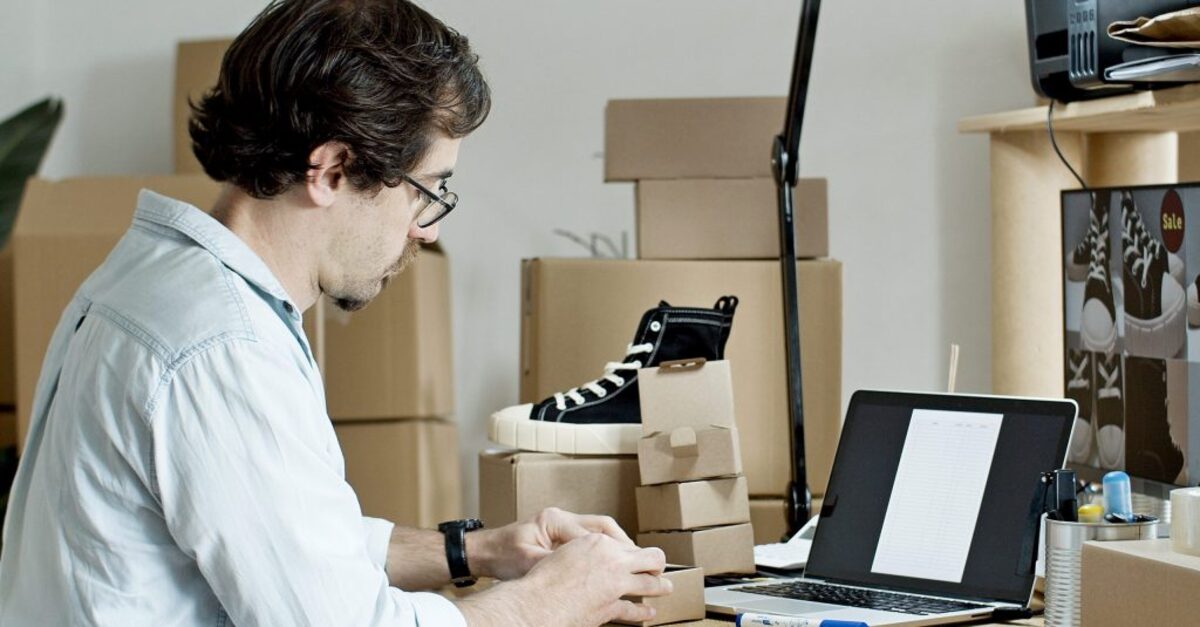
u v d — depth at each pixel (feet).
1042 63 5.03
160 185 7.27
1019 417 4.41
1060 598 3.67
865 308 8.14
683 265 6.08
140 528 3.11
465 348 8.56
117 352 3.12
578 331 6.07
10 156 7.55
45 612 3.15
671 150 6.29
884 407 4.72
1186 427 4.33
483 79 3.64
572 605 3.65
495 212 8.51
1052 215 5.70
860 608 4.05
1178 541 3.22
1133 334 4.64
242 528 3.05
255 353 3.13
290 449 3.12
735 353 6.04
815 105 8.14
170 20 8.80
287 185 3.34
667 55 8.34
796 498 5.28
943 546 4.33
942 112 8.04
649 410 4.61
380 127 3.32
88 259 7.05
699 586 4.03
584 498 4.76
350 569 3.19
